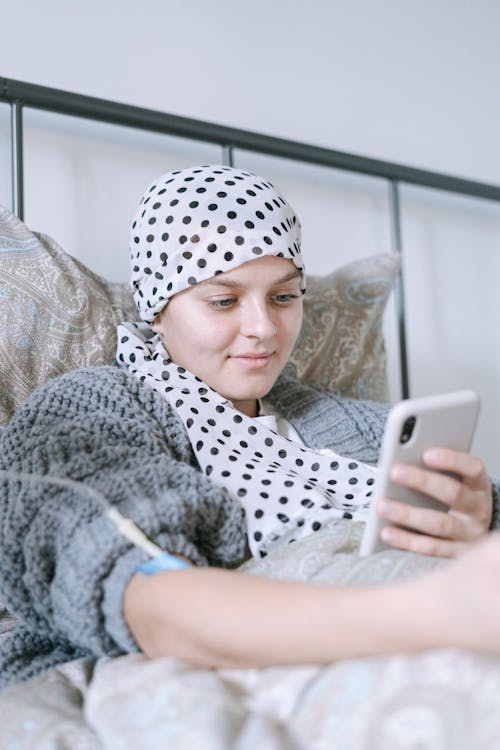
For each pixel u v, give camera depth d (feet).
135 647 2.16
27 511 2.44
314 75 5.36
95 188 4.52
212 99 4.93
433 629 1.60
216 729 1.62
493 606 1.51
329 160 5.09
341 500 3.14
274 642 1.79
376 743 1.53
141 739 1.68
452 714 1.50
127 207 4.63
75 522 2.30
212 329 3.27
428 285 5.95
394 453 2.27
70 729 1.90
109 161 4.57
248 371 3.33
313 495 2.85
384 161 5.35
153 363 3.35
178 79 4.81
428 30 5.91
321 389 4.07
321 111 5.39
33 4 4.33
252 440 3.20
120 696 1.86
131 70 4.64
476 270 6.22
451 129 6.02
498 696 1.49
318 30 5.38
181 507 2.37
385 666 1.64
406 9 5.79
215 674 1.91
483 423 6.17
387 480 2.30
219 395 3.29
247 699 1.81
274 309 3.42
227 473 2.92
